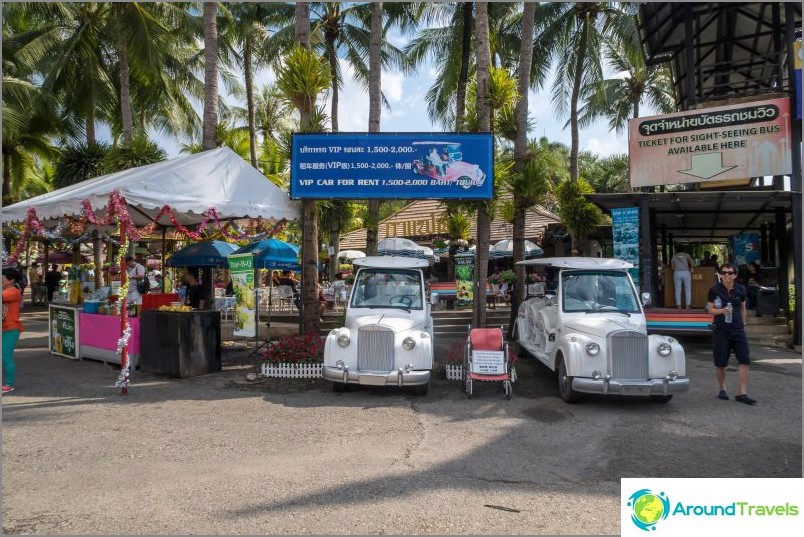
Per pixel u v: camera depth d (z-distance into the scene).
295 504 4.54
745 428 6.77
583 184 19.33
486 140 10.91
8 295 8.64
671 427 6.83
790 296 13.16
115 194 9.21
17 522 4.21
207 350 9.96
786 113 12.59
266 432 6.56
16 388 8.82
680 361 7.61
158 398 8.20
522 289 13.23
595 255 19.81
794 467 5.45
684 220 17.14
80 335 11.43
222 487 4.89
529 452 5.90
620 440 6.32
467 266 18.30
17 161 25.88
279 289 19.25
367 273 9.93
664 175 13.76
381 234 28.41
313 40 26.02
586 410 7.65
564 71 24.62
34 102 21.48
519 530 4.11
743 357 7.96
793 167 12.52
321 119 11.29
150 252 25.81
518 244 13.23
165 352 9.73
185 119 27.83
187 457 5.68
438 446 6.08
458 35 20.62
